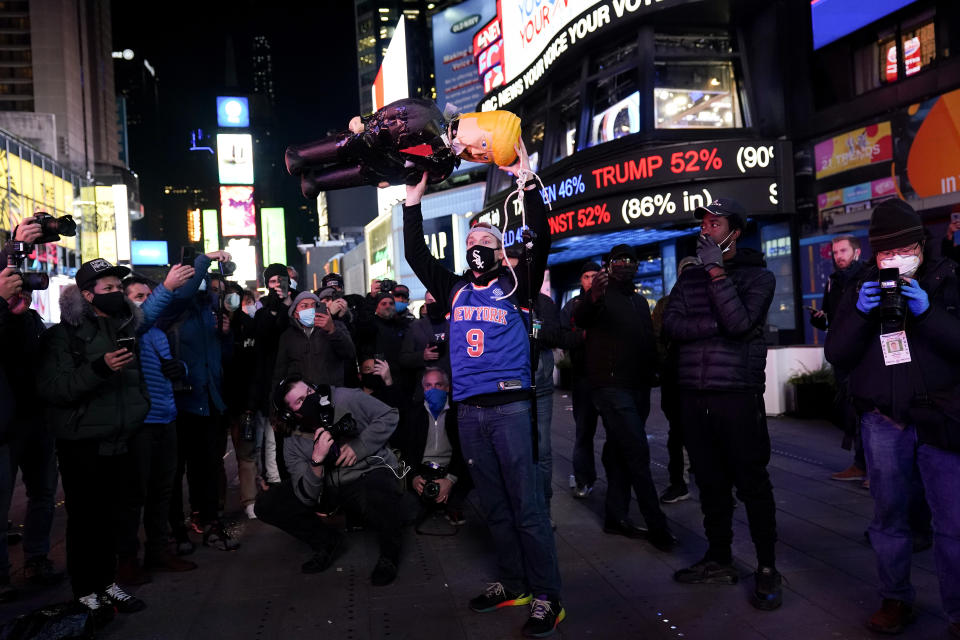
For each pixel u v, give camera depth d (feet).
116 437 11.72
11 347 12.57
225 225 373.81
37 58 276.00
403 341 21.63
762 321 11.86
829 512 16.67
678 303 12.41
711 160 48.70
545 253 11.64
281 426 14.56
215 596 12.90
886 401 9.99
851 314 10.27
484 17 182.60
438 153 11.12
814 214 47.24
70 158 275.18
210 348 16.49
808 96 47.29
